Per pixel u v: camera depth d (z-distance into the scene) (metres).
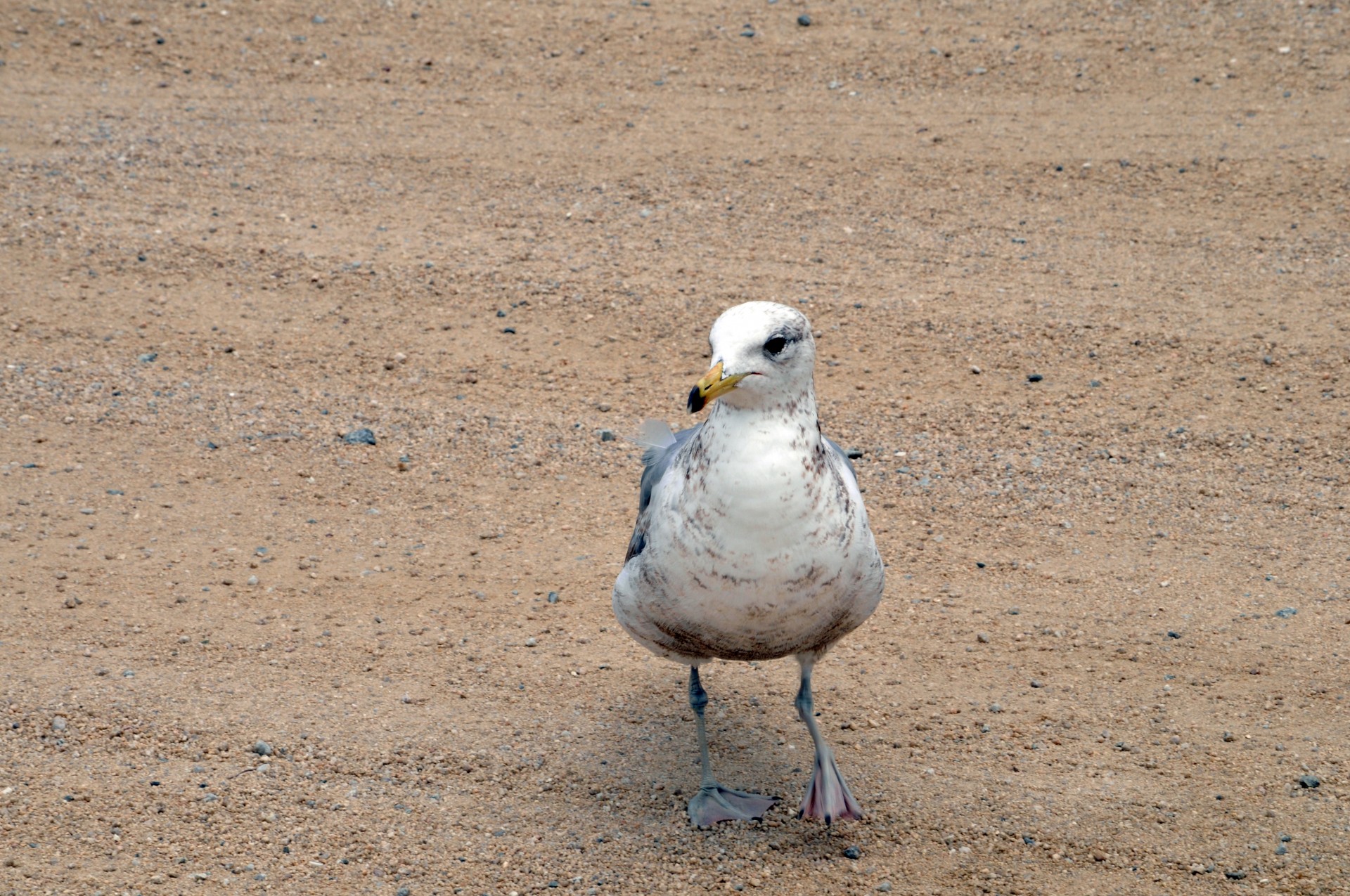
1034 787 8.15
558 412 13.23
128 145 18.16
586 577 10.62
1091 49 21.05
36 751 8.12
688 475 7.07
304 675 9.14
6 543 10.59
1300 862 7.43
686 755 8.55
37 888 6.96
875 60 20.95
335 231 16.50
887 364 14.09
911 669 9.49
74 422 12.59
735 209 17.27
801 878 7.38
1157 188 17.58
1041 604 10.29
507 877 7.28
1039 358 14.16
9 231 15.98
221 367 13.75
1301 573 10.62
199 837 7.45
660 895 7.20
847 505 7.17
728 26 21.97
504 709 8.89
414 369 13.90
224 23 21.61
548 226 16.80
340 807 7.78
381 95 20.05
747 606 7.05
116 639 9.43
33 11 21.34
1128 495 11.90
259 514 11.35
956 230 16.81
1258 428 12.86
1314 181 17.47
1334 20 21.20
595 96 20.14
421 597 10.26
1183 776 8.23
